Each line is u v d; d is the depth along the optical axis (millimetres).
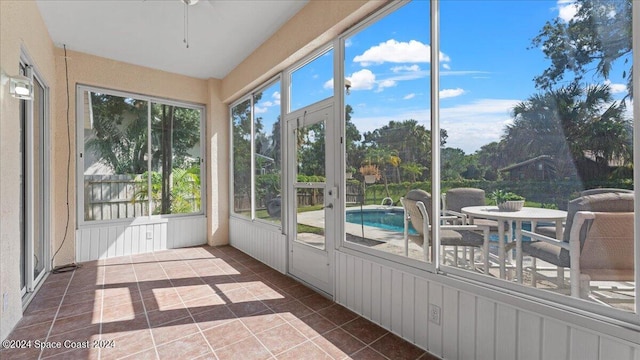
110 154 4215
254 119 4199
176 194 4793
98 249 4078
